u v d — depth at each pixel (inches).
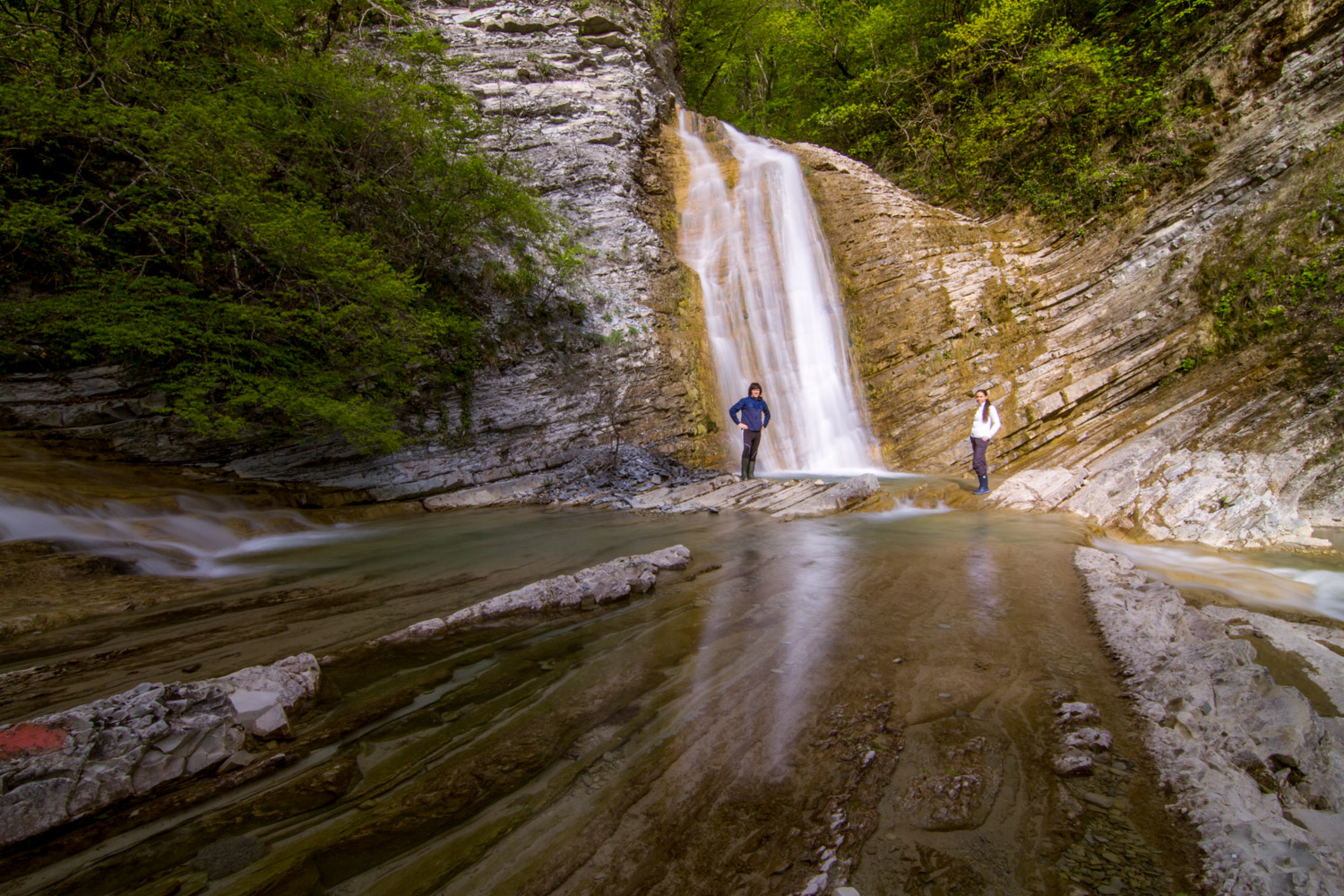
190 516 269.3
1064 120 586.2
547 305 475.5
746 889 66.9
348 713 106.2
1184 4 558.6
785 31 872.9
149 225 291.1
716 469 466.3
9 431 285.1
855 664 127.2
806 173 650.2
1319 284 400.2
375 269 313.3
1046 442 438.6
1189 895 65.3
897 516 320.5
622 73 703.1
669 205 655.8
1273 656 132.7
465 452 402.0
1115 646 136.3
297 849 73.3
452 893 66.4
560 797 83.1
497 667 125.8
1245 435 352.8
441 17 657.6
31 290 302.0
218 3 331.0
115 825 76.6
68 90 267.3
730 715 105.5
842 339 541.0
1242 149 477.7
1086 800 82.7
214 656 133.0
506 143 530.0
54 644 140.9
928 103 727.7
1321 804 81.3
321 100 362.6
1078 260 522.3
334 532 290.8
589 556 235.5
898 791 84.4
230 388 293.7
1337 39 458.6
